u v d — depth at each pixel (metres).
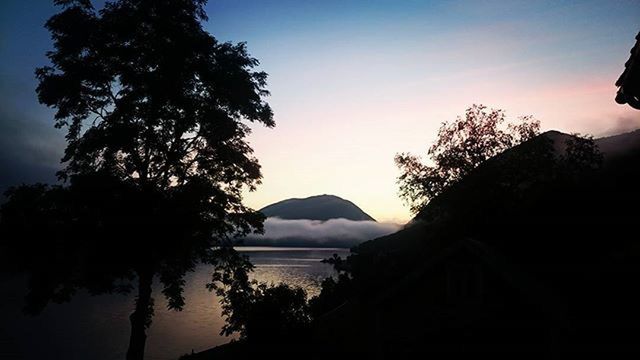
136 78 23.23
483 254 16.38
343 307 37.12
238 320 27.83
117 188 22.23
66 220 22.33
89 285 22.78
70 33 23.27
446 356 17.05
